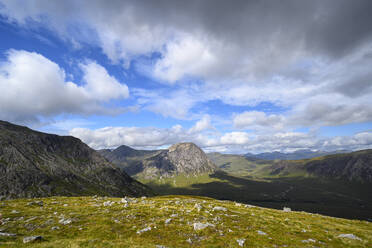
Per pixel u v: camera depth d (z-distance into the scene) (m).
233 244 22.67
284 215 41.12
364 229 32.62
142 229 27.36
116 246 19.22
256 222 31.77
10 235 23.06
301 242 23.77
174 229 27.36
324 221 37.28
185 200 59.25
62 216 34.12
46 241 21.98
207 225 28.05
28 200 57.75
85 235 25.59
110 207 41.59
